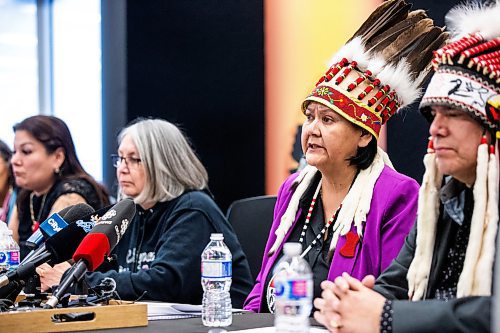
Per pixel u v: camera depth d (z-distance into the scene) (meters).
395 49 3.70
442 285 2.79
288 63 6.77
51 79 8.66
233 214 4.88
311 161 3.65
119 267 4.87
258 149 7.00
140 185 4.78
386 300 2.55
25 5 8.89
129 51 7.22
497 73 2.61
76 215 3.52
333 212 3.68
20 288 3.19
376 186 3.58
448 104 2.62
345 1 6.43
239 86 7.05
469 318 2.42
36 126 5.48
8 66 8.97
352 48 3.67
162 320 3.16
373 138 3.65
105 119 7.40
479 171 2.56
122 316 2.96
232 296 4.60
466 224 2.74
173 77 7.22
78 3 8.37
